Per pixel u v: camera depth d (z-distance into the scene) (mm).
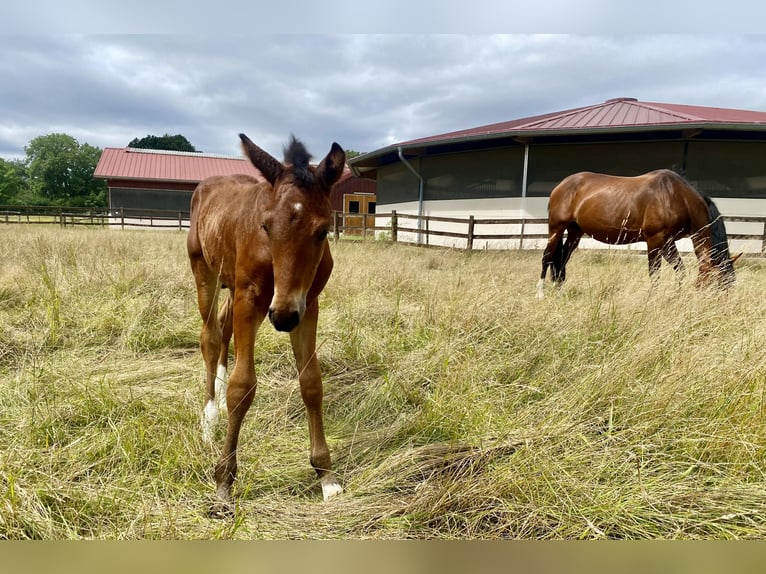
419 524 1921
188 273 6195
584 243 12438
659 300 3738
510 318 4020
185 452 2332
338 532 1902
